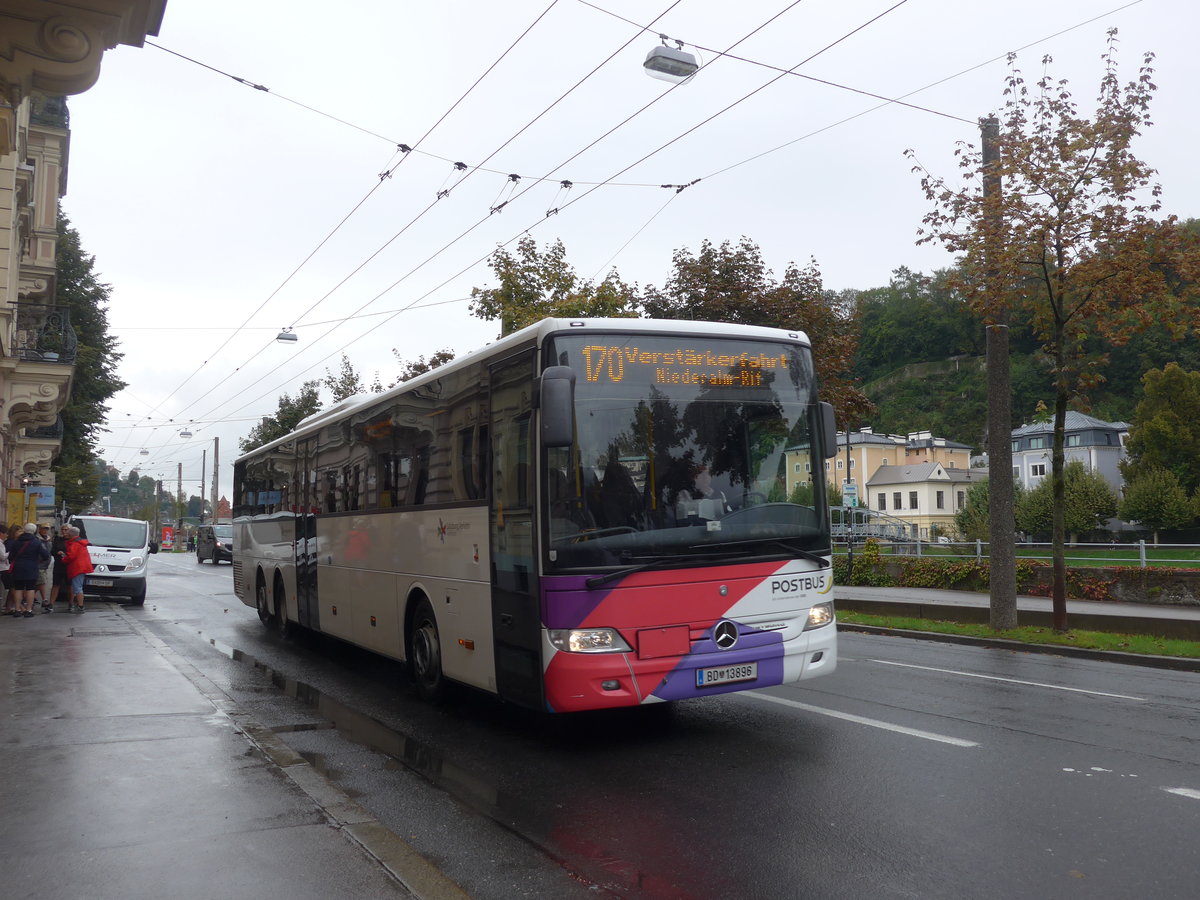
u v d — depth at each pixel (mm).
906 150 14172
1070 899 4395
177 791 6062
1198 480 76938
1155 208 13195
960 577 23438
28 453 34594
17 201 23000
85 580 21469
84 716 8422
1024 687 10133
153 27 9281
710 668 7238
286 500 15133
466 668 8391
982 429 121625
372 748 7691
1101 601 19875
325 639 15266
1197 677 10930
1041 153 13445
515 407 7562
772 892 4566
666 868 4926
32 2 8617
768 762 6934
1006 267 13492
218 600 24062
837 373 22219
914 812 5719
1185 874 4676
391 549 10289
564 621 6930
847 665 11930
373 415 11070
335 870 4699
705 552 7301
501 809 6004
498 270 24750
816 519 7883
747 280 21969
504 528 7664
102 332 46344
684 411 7488
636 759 7152
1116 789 6148
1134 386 107188
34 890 4465
